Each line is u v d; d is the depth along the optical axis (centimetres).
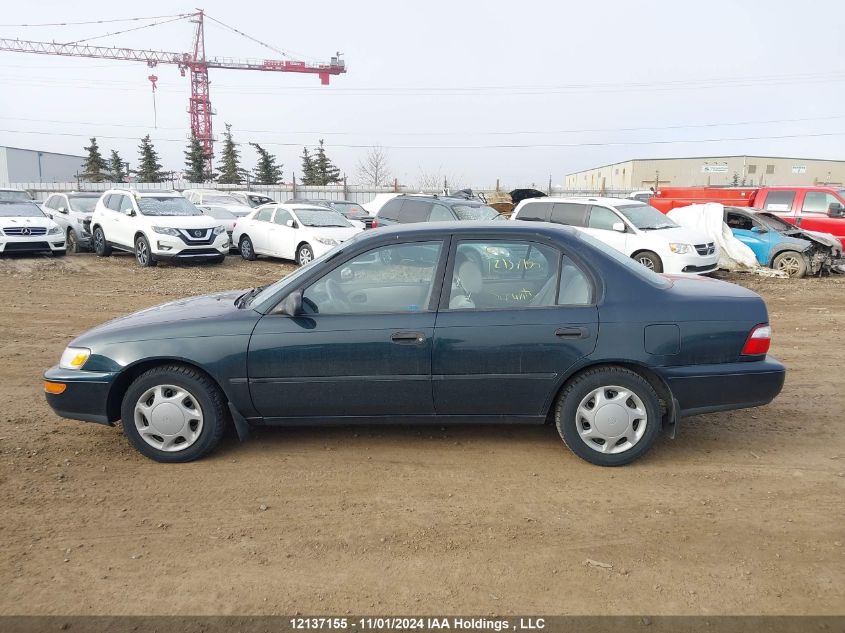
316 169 6088
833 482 425
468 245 449
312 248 1560
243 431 457
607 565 332
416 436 498
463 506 393
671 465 449
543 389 438
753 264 1458
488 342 432
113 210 1662
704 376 432
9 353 757
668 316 431
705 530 366
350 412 451
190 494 410
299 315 442
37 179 7175
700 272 1325
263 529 368
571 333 429
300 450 475
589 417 439
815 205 1627
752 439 497
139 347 443
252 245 1727
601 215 1391
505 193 3672
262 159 6147
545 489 414
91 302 1090
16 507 391
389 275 450
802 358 748
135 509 391
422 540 356
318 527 371
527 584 317
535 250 447
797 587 314
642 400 435
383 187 4397
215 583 319
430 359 435
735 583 318
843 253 1507
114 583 319
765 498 403
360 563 335
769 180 7669
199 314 464
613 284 441
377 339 436
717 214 1498
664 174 7762
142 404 449
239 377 442
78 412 455
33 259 1645
